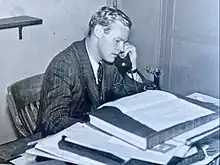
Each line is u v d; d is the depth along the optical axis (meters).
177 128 0.69
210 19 0.84
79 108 1.07
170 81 1.12
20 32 1.46
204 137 0.71
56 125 0.96
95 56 1.15
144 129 0.68
